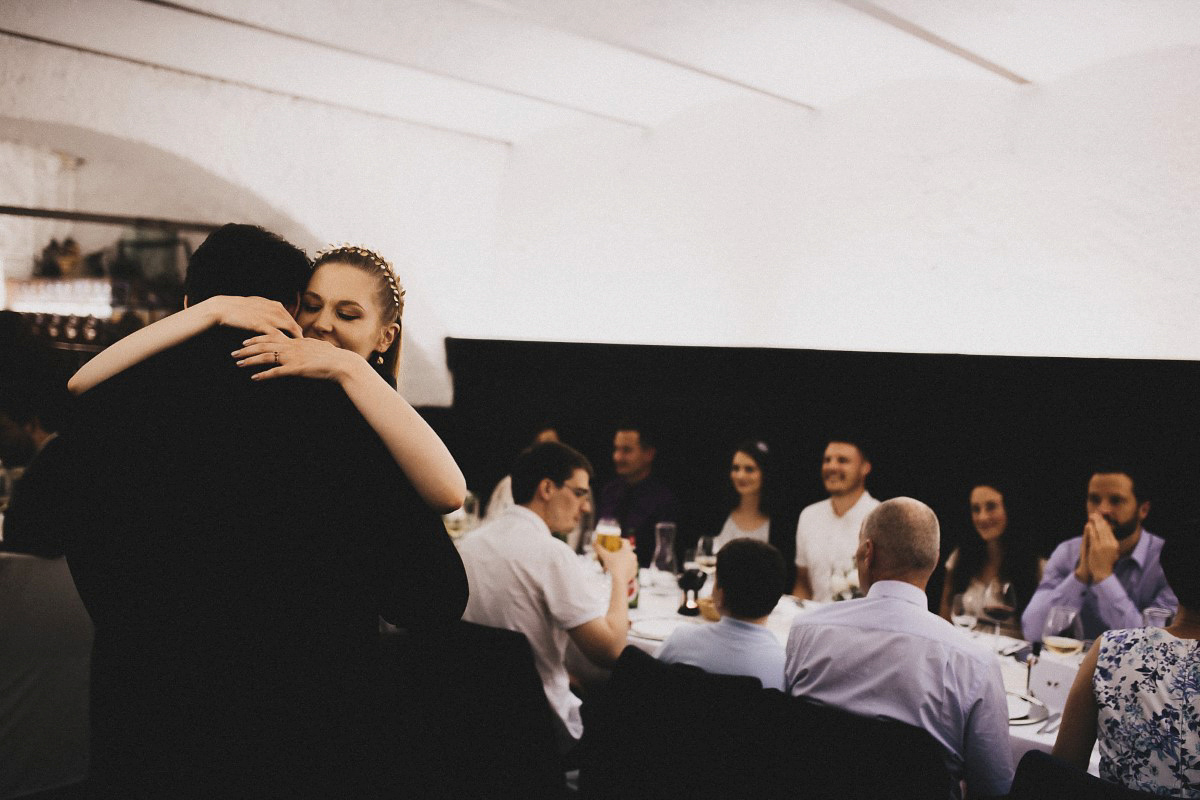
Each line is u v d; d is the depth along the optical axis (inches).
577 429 171.9
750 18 104.7
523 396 179.3
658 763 70.1
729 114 158.2
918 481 129.3
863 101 141.0
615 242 176.1
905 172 137.1
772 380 144.5
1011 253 127.0
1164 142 112.7
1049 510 117.9
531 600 92.0
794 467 142.3
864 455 133.7
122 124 142.1
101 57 138.6
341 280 41.4
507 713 79.9
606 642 92.8
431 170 183.3
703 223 162.9
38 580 100.0
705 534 154.7
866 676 72.4
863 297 142.5
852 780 62.0
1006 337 128.0
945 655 70.6
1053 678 86.9
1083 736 67.7
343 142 168.4
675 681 69.9
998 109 127.6
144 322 146.1
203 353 36.1
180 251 149.3
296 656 34.6
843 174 143.9
